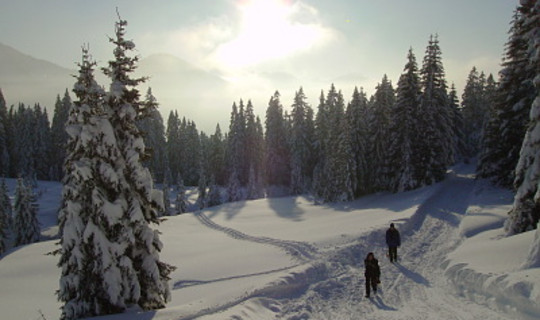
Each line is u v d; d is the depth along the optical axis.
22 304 15.92
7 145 77.44
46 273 22.56
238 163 71.81
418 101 38.91
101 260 10.47
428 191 34.81
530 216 15.73
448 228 22.17
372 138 44.03
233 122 73.19
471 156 59.88
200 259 22.09
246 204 52.47
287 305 11.27
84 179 10.21
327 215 37.88
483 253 13.71
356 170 44.25
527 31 16.92
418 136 38.66
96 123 10.73
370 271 12.30
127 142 11.45
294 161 62.91
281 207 48.09
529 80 25.41
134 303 11.06
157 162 81.25
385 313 10.45
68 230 10.42
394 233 16.28
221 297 11.34
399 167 40.84
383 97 43.94
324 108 62.75
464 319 9.23
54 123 79.56
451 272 13.05
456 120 53.94
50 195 67.06
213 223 40.41
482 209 24.14
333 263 15.93
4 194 46.84
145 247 11.59
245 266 18.38
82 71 10.84
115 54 11.35
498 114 28.47
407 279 13.71
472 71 60.88
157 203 11.91
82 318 10.41
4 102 77.69
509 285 9.47
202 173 69.62
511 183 28.77
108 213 10.45
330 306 11.35
